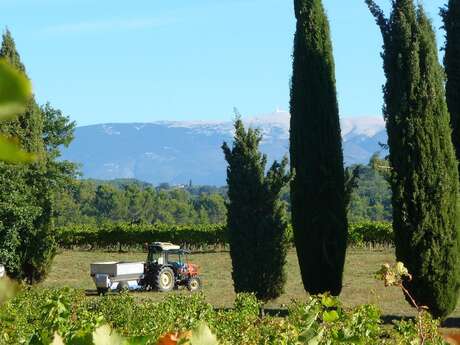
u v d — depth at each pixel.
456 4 27.56
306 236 29.25
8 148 0.87
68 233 62.31
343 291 33.47
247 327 13.68
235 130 28.25
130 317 18.58
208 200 150.50
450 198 23.83
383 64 24.58
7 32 35.25
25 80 0.81
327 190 29.16
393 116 24.19
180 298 20.39
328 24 29.64
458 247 23.83
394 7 24.36
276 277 27.73
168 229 61.69
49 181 34.66
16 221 32.47
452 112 27.41
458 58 27.34
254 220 27.75
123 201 137.88
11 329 10.67
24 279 34.00
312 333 4.89
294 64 29.72
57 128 58.75
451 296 23.77
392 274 6.06
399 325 9.62
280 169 28.02
